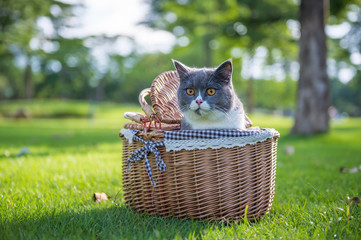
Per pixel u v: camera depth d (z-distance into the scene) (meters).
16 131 12.97
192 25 23.59
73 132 12.59
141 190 2.75
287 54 20.73
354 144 8.64
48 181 3.82
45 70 43.69
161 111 3.04
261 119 24.33
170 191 2.58
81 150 6.78
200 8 21.33
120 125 17.70
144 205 2.76
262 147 2.62
